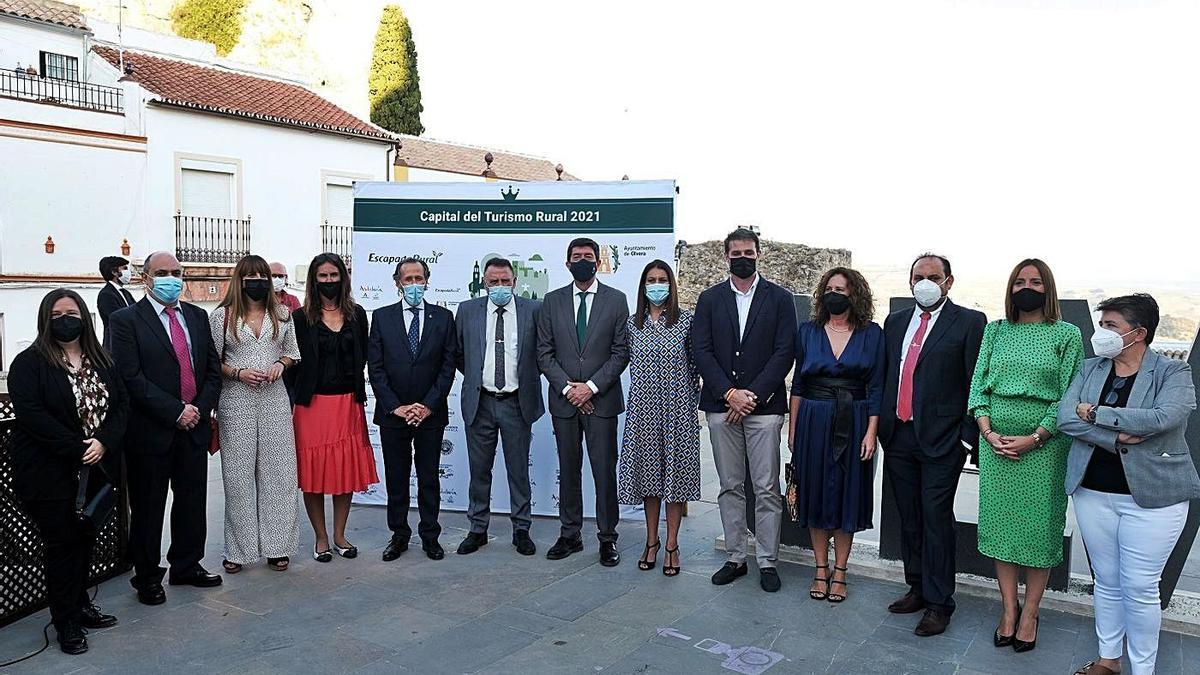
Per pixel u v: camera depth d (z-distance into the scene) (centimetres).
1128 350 340
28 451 371
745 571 489
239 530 488
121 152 1680
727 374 464
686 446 479
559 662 372
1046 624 417
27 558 426
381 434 521
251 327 481
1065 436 372
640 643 393
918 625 409
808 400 445
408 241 619
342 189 2097
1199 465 404
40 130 1562
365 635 402
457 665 370
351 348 511
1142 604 337
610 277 591
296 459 504
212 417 488
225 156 1844
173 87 1848
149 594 441
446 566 507
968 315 409
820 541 455
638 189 585
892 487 436
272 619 422
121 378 406
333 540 552
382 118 3155
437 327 525
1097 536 346
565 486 527
